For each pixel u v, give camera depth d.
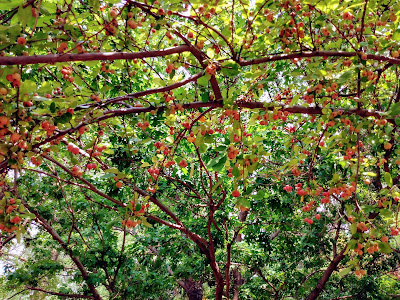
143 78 5.54
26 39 2.02
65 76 2.66
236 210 6.79
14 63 1.56
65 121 2.17
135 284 6.37
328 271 6.21
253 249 6.83
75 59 1.75
